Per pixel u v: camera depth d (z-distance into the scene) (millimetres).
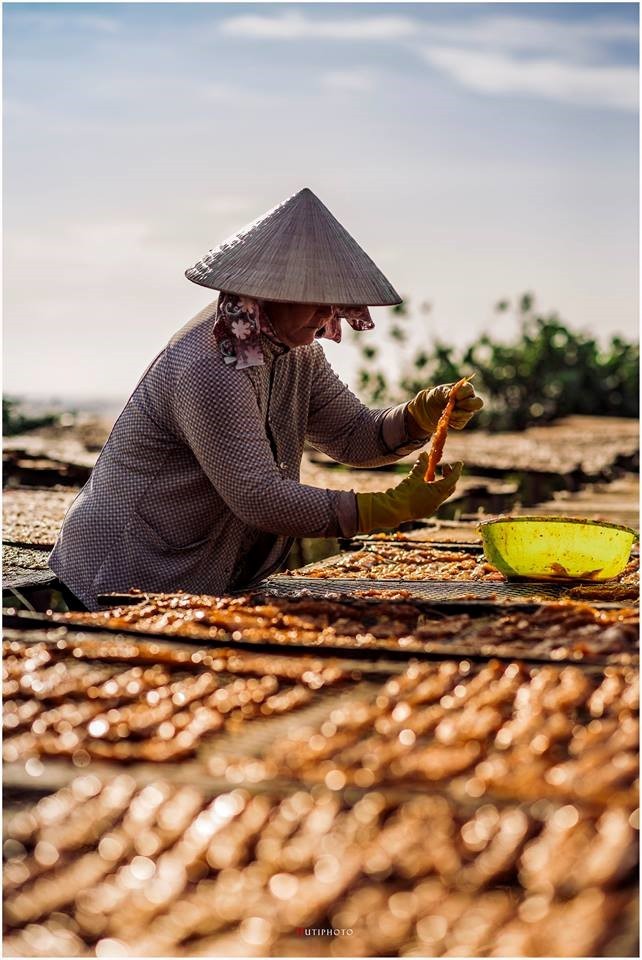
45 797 2119
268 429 4074
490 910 1758
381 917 1758
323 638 2930
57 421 13773
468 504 8648
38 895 1873
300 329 3963
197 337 3902
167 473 4027
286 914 1778
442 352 20453
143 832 1988
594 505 8586
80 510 4113
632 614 3244
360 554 5207
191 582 4059
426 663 2734
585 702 2455
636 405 22531
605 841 1886
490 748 2262
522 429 21250
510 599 3484
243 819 1999
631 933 1685
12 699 2592
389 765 2162
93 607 3980
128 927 1793
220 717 2414
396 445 4477
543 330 22844
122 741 2332
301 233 3828
